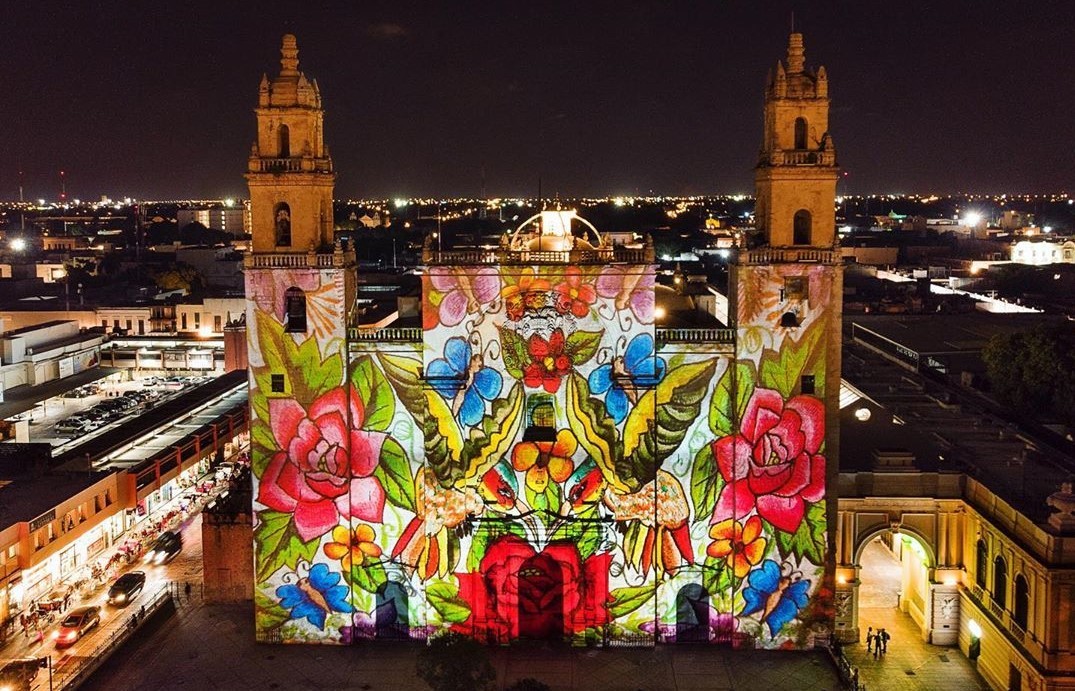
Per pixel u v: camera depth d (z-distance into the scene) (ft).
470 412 197.67
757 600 199.41
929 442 227.20
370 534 202.08
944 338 386.93
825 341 195.42
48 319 499.10
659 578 199.31
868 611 221.25
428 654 171.63
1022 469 215.51
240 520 220.02
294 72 200.34
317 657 197.67
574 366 196.24
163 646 201.87
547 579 203.21
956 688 187.11
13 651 200.54
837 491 197.88
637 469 197.36
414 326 226.79
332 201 207.21
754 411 196.54
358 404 200.44
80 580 230.07
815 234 196.34
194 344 461.78
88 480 246.06
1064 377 286.87
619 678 188.44
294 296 199.52
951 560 203.00
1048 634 166.30
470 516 199.41
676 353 195.93
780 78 195.93
